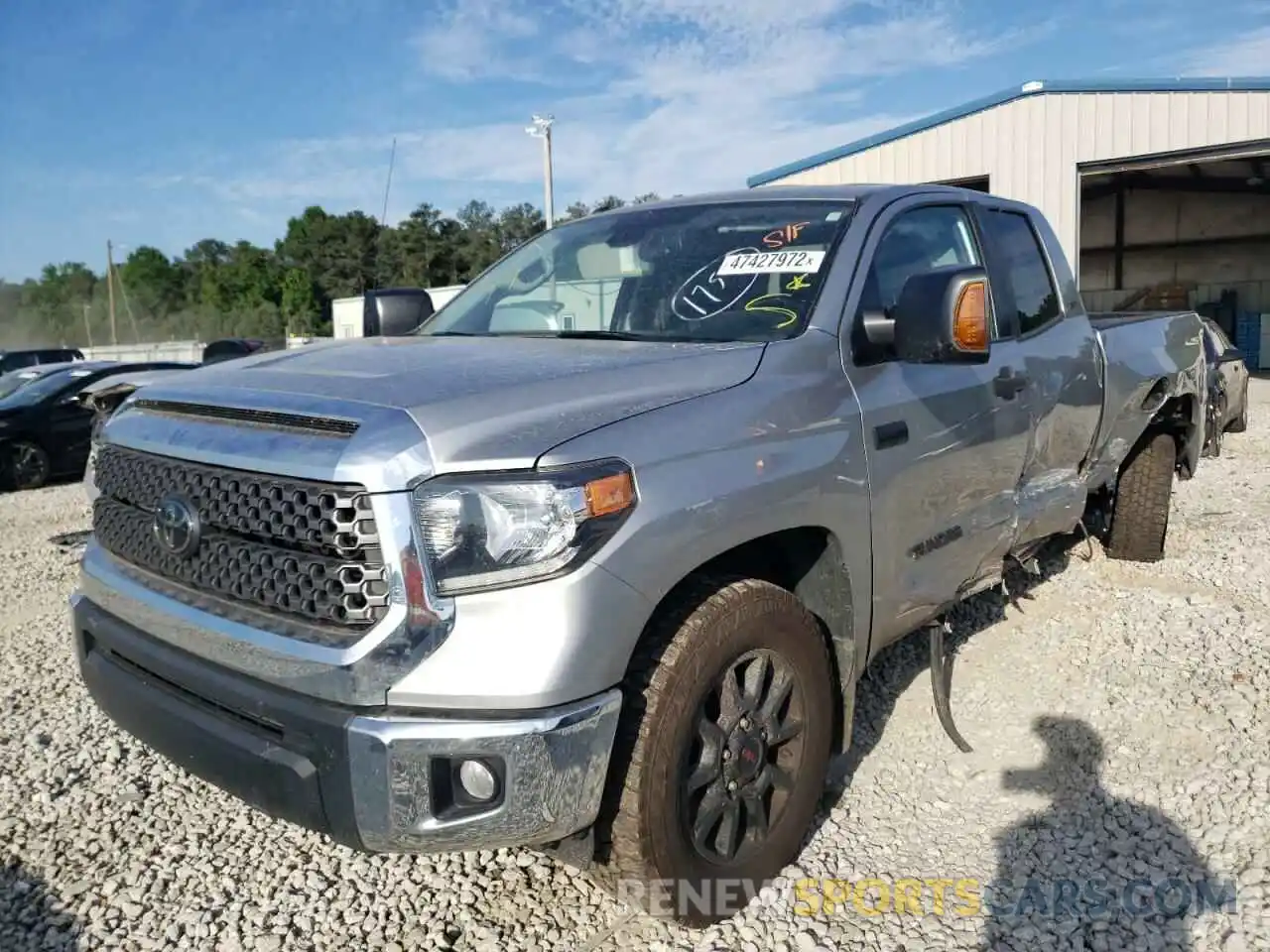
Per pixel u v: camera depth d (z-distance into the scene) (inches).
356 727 86.2
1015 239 169.3
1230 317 1079.0
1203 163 739.4
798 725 113.7
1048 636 188.5
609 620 89.4
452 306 159.8
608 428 94.3
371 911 114.3
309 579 91.1
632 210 158.4
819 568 119.6
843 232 132.6
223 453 96.8
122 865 123.9
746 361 112.3
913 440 126.6
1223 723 149.7
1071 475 177.9
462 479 87.0
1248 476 355.6
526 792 87.0
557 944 107.7
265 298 3016.7
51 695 177.8
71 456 500.1
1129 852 121.6
